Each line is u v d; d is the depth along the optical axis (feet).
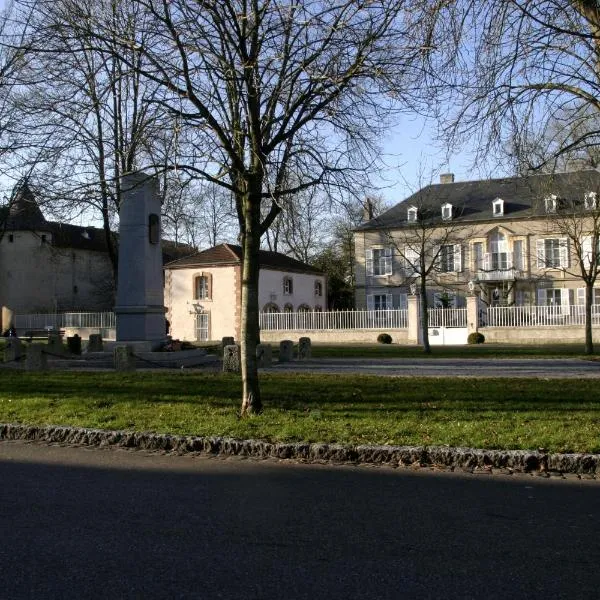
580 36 34.17
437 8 33.40
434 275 144.46
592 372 56.13
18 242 178.09
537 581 15.15
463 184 168.25
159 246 67.51
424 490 22.88
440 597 14.30
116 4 33.78
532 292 154.40
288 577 15.35
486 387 43.57
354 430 30.27
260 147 33.55
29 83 35.29
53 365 63.77
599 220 82.28
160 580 15.17
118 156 39.11
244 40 32.27
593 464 25.21
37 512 20.48
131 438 30.58
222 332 149.38
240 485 23.66
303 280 170.71
